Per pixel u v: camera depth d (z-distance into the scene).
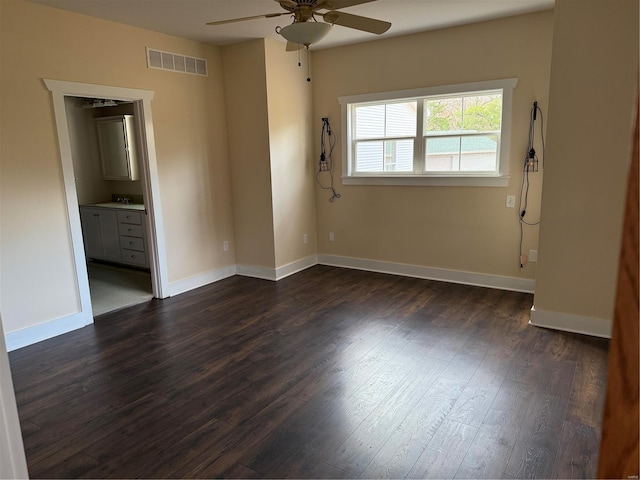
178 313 4.10
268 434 2.32
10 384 0.70
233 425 2.41
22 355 3.30
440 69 4.47
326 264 5.71
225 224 5.17
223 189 5.09
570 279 3.40
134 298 4.55
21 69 3.29
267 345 3.38
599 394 2.60
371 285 4.79
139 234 5.39
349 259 5.52
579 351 3.13
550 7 3.82
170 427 2.40
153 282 4.54
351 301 4.30
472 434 2.28
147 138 4.22
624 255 0.40
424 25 4.26
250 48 4.65
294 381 2.84
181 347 3.38
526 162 4.20
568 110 3.17
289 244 5.25
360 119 5.21
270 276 5.11
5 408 0.69
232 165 5.11
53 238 3.58
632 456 0.41
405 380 2.82
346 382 2.81
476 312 3.92
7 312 3.36
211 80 4.80
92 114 6.05
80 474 2.07
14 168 3.31
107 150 5.95
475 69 4.30
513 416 2.42
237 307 4.22
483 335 3.44
